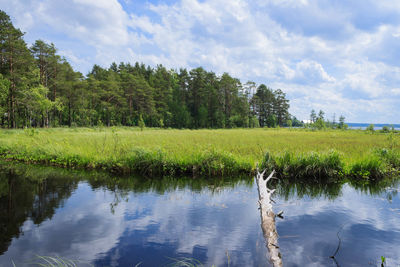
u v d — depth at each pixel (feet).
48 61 146.72
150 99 236.43
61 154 30.96
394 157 29.30
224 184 21.88
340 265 8.87
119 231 11.94
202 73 266.16
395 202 16.84
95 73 295.89
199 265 8.84
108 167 27.27
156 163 25.80
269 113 336.08
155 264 8.94
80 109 175.11
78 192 18.83
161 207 15.55
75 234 11.56
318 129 145.18
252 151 35.27
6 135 57.41
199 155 26.89
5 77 112.37
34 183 21.49
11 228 12.21
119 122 214.90
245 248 10.22
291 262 9.08
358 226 12.61
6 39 113.29
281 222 13.16
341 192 19.57
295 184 22.24
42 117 135.74
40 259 9.34
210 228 12.34
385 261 9.16
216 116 250.37
